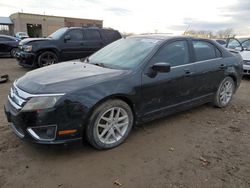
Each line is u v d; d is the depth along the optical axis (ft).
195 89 15.19
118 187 9.04
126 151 11.48
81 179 9.41
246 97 21.66
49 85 10.30
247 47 35.65
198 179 9.62
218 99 17.48
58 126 9.93
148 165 10.43
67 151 11.24
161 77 12.91
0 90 21.74
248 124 15.30
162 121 15.15
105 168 10.13
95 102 10.47
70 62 14.52
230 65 17.60
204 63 15.56
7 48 50.52
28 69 34.83
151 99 12.72
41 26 166.50
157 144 12.26
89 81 10.82
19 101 10.28
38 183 9.10
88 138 10.81
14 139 12.09
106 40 37.14
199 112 17.10
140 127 14.14
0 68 35.58
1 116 15.08
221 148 12.12
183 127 14.43
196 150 11.83
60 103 9.82
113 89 11.02
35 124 9.82
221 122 15.44
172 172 10.01
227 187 9.22
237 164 10.76
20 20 160.66
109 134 11.47
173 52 13.98
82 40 34.91
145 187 9.08
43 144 10.00
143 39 14.71
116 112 11.58
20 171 9.73
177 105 14.33
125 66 12.66
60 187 8.95
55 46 32.71
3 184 8.96
